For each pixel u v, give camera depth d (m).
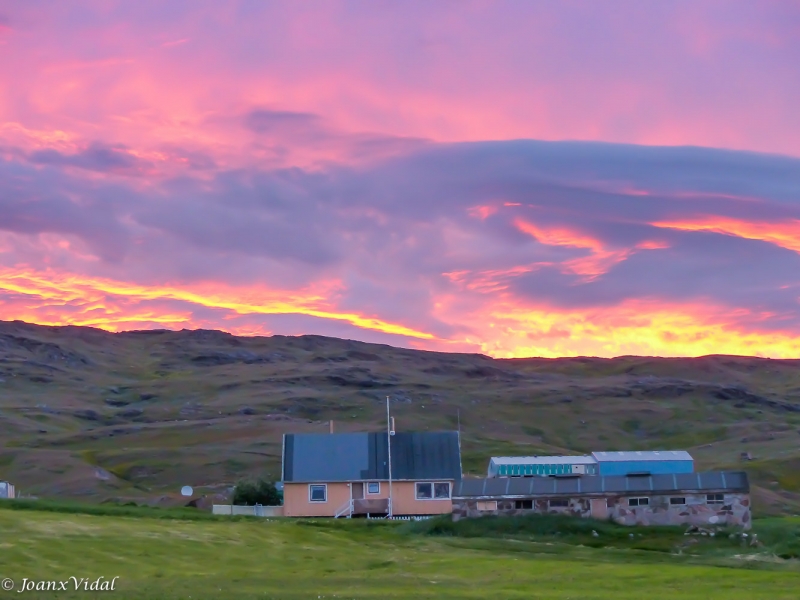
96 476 109.12
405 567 40.38
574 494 52.38
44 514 51.88
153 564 39.41
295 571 39.22
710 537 48.66
